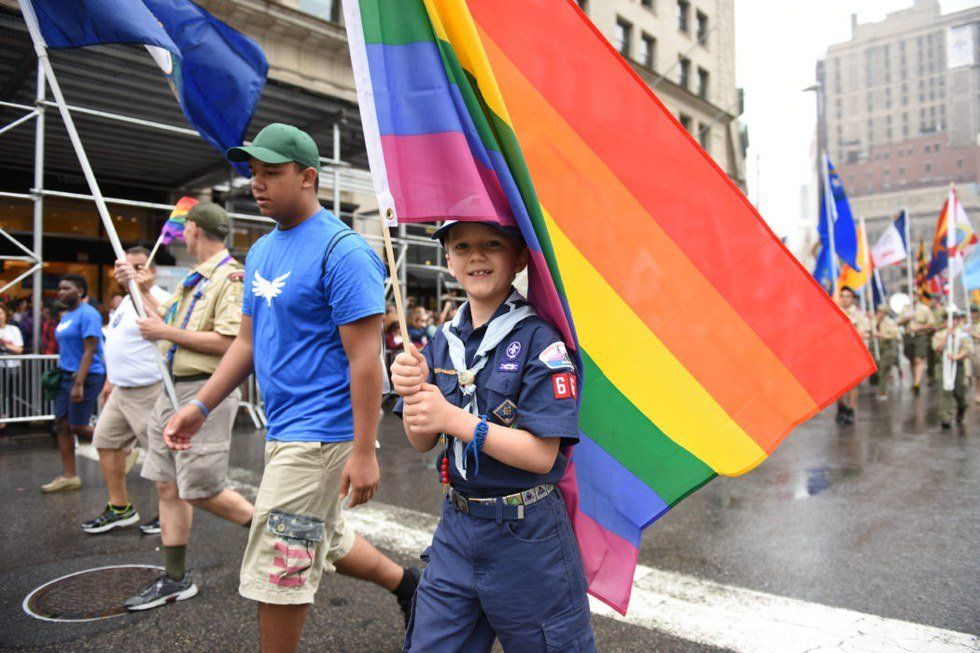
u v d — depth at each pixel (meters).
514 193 1.69
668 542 4.55
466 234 1.80
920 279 19.83
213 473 3.28
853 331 2.37
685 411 2.29
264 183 2.41
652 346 2.30
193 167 12.21
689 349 2.33
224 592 3.53
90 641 2.98
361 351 2.29
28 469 6.62
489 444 1.63
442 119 1.71
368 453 2.28
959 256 10.68
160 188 13.47
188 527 3.46
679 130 2.35
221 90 4.00
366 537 4.46
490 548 1.72
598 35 2.29
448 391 1.80
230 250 11.77
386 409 11.65
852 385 2.37
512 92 2.23
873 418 11.16
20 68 8.30
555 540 1.75
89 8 3.26
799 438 9.13
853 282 15.66
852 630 3.16
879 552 4.32
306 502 2.35
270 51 13.78
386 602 3.44
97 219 13.35
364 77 1.68
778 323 2.38
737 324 2.36
